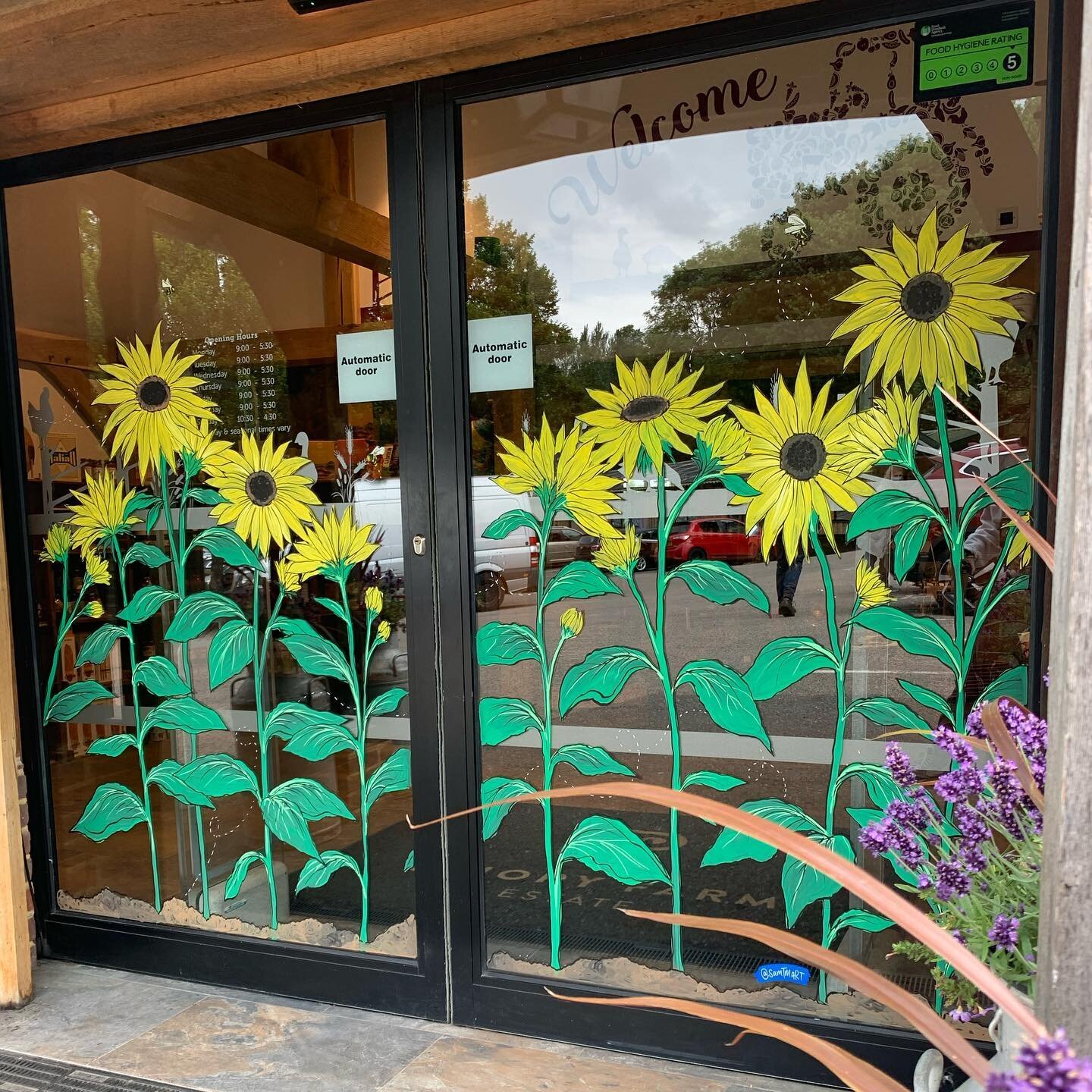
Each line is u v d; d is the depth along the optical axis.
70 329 2.93
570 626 2.42
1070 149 1.91
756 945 2.28
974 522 2.08
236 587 2.79
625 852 2.39
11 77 2.59
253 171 2.67
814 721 2.23
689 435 2.31
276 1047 2.45
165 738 2.89
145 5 2.23
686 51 2.19
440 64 2.37
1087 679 0.97
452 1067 2.32
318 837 2.72
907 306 2.11
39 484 2.99
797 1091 2.18
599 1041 2.39
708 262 2.27
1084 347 0.97
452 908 2.53
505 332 2.44
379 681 2.62
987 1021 2.07
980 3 1.98
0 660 2.72
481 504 2.49
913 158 2.09
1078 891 0.97
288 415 2.69
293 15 2.27
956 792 1.31
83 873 3.03
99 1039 2.52
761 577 2.26
